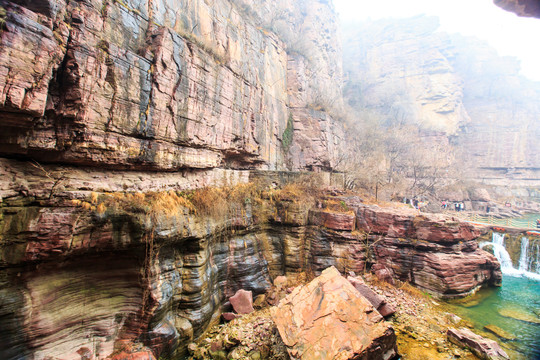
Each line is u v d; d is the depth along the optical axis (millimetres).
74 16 6758
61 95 6637
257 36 18969
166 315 8359
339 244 14211
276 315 8750
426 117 49469
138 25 8969
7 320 5648
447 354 8602
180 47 9969
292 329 7914
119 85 7707
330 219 14344
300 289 9336
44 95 5891
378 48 58250
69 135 6742
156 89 8898
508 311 12000
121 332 7508
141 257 7586
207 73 11609
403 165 35625
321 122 23375
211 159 12180
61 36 6387
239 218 12414
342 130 28734
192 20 12250
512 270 19266
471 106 57781
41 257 6004
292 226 14180
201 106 11211
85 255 6867
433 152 41219
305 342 7434
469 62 60156
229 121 13625
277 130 20938
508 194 45750
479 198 38594
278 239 14242
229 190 12695
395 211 14828
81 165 7336
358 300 8328
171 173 10273
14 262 5684
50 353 6262
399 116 46375
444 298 12789
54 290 6453
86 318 7043
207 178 12117
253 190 14461
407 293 12828
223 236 11453
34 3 6059
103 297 7391
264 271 12859
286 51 25188
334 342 7234
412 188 31562
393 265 14008
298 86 24500
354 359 6840
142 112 8477
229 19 15734
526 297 13664
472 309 12125
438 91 50938
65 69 6555
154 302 7648
